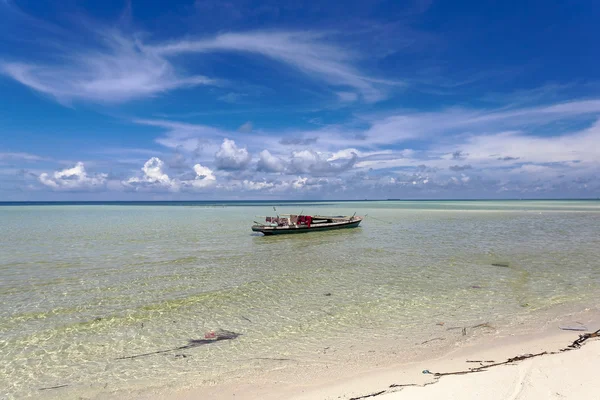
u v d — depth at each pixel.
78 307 12.61
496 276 16.50
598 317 10.92
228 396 7.00
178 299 13.45
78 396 7.19
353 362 8.28
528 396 5.89
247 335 10.09
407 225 43.19
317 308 12.30
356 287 14.91
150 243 28.20
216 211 88.38
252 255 22.73
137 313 11.97
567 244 26.16
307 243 28.25
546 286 14.68
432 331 10.10
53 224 46.78
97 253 23.45
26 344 9.62
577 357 7.55
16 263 20.20
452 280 15.86
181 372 8.05
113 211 89.81
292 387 7.22
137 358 8.78
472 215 63.19
